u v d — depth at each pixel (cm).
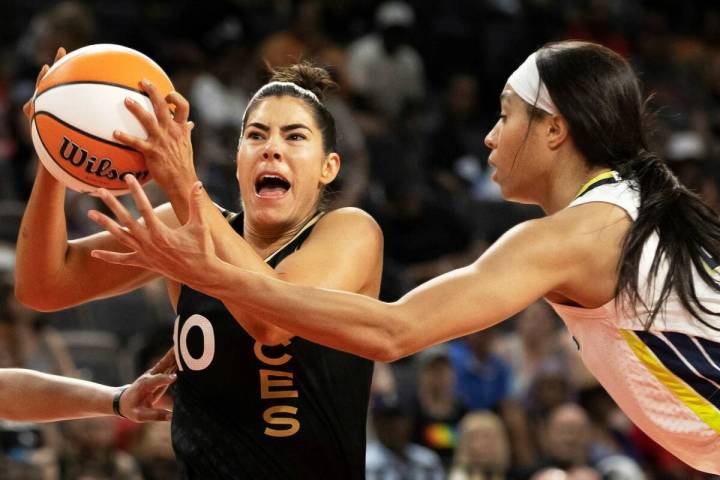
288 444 746
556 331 2167
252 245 792
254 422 745
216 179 2186
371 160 2603
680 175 2692
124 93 695
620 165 758
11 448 1418
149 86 673
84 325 1933
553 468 1744
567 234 708
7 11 2923
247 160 777
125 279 841
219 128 2398
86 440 1416
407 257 2461
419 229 2478
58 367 1647
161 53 2581
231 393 747
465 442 1733
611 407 1905
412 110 2981
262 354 743
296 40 2736
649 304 717
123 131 687
